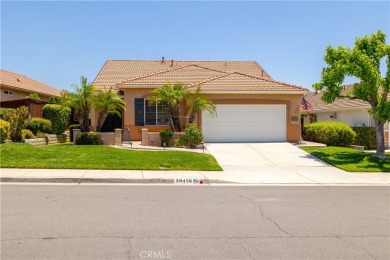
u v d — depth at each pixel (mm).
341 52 17500
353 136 22094
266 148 19766
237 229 6738
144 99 22375
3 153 15070
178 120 20359
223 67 32875
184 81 23641
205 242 5996
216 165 14805
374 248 5836
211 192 10352
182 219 7355
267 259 5320
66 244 5801
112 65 31266
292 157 17609
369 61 16812
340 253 5598
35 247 5652
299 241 6125
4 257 5242
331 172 14398
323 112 30984
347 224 7180
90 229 6590
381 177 13500
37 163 13789
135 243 5895
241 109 22047
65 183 11531
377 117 17422
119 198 9297
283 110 22266
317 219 7527
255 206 8625
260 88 21859
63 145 18922
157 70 30578
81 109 20062
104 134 19859
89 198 9227
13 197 9211
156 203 8773
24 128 20328
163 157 15578
